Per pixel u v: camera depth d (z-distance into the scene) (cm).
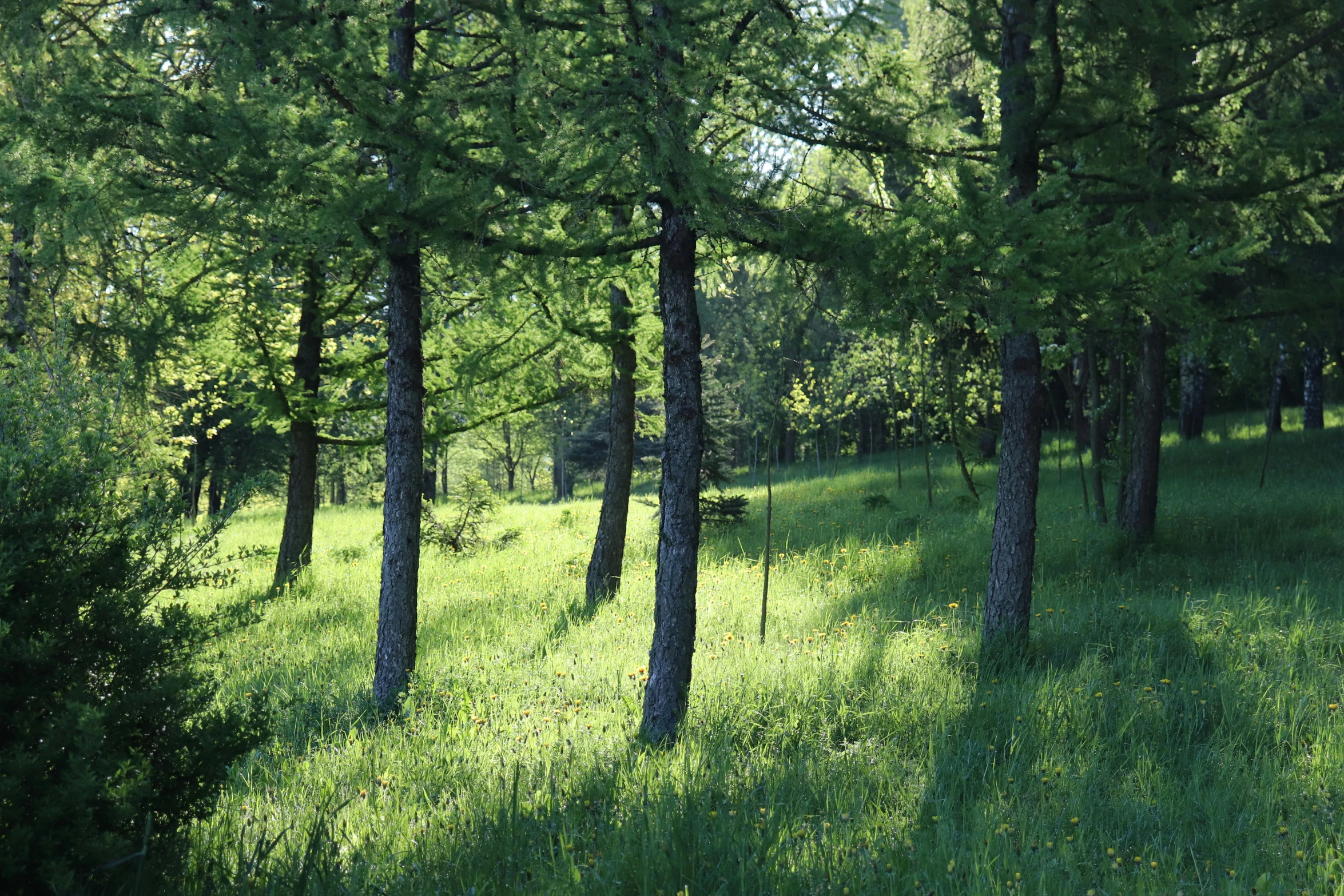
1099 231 580
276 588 1327
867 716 627
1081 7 713
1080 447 2028
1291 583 993
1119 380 1761
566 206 624
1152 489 1262
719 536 1594
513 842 456
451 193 600
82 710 349
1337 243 1064
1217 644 745
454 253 622
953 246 553
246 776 583
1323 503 1377
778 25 575
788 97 625
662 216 658
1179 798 501
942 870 416
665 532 643
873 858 423
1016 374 807
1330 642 735
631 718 668
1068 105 766
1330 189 822
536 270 650
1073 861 422
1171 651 759
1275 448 2036
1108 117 771
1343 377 3247
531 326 1187
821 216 607
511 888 409
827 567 1261
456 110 671
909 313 579
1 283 1093
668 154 550
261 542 2047
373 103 605
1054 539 1305
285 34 601
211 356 1295
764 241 630
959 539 1334
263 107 599
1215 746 572
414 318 784
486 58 764
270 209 606
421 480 794
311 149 595
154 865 385
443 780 560
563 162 574
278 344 1320
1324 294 959
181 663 421
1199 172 868
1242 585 1002
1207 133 821
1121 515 1360
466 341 1242
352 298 1309
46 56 659
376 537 1822
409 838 471
